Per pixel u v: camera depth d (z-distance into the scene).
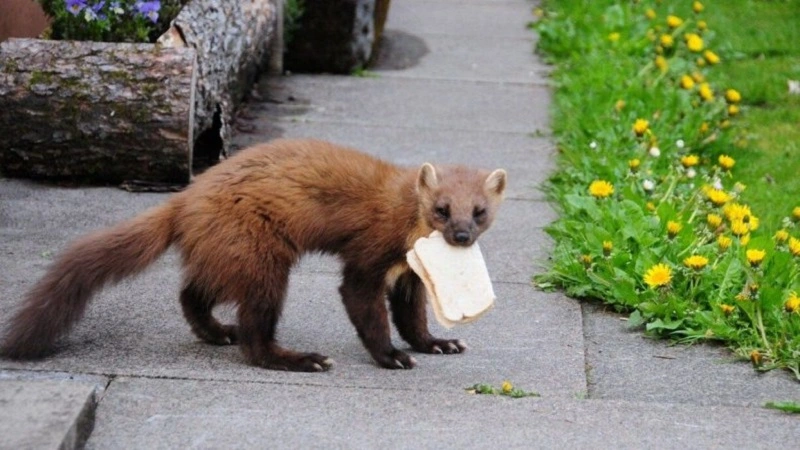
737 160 13.86
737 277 9.62
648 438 7.45
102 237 8.27
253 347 8.36
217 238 8.16
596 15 20.03
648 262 9.92
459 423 7.54
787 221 10.65
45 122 11.98
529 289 10.25
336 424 7.45
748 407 8.03
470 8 22.30
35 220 11.30
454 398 7.95
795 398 8.21
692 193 11.77
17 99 11.93
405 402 7.84
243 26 14.69
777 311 9.16
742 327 9.25
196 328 8.80
